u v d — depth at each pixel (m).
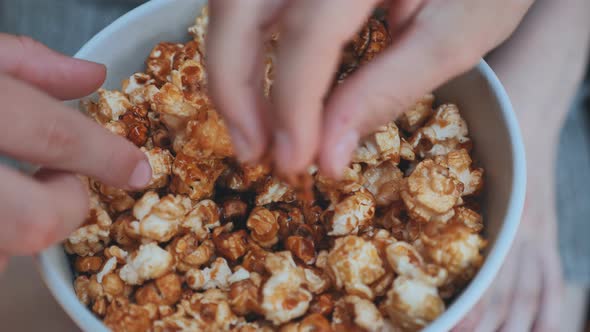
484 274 0.33
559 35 0.58
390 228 0.38
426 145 0.39
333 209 0.37
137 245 0.38
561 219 0.70
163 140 0.39
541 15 0.58
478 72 0.38
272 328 0.35
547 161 0.58
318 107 0.28
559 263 0.62
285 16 0.28
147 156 0.37
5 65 0.36
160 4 0.40
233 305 0.35
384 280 0.35
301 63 0.27
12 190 0.30
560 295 0.58
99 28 0.61
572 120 0.72
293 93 0.28
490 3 0.32
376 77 0.30
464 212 0.37
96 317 0.33
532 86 0.56
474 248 0.34
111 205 0.38
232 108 0.29
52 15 0.61
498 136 0.37
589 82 0.70
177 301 0.36
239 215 0.38
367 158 0.38
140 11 0.40
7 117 0.31
